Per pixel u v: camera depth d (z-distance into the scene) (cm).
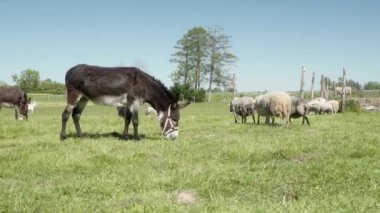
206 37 9706
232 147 1180
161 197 718
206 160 1041
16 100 2633
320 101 3447
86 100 1516
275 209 632
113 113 4031
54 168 961
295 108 1967
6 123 2084
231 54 9806
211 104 6519
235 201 688
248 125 1945
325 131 1623
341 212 626
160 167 980
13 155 1085
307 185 793
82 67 1426
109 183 802
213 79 9869
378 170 865
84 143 1299
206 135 1600
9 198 706
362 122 2081
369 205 659
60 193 752
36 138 1494
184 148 1215
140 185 796
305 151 1140
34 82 13050
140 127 1920
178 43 9819
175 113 1470
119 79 1418
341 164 917
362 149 1103
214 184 798
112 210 640
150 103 1466
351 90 4972
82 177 885
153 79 1455
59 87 12862
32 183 841
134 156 1084
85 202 699
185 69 9800
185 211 614
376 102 3656
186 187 793
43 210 658
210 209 625
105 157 1048
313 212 619
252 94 6062
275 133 1597
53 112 4575
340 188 765
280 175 852
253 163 1005
